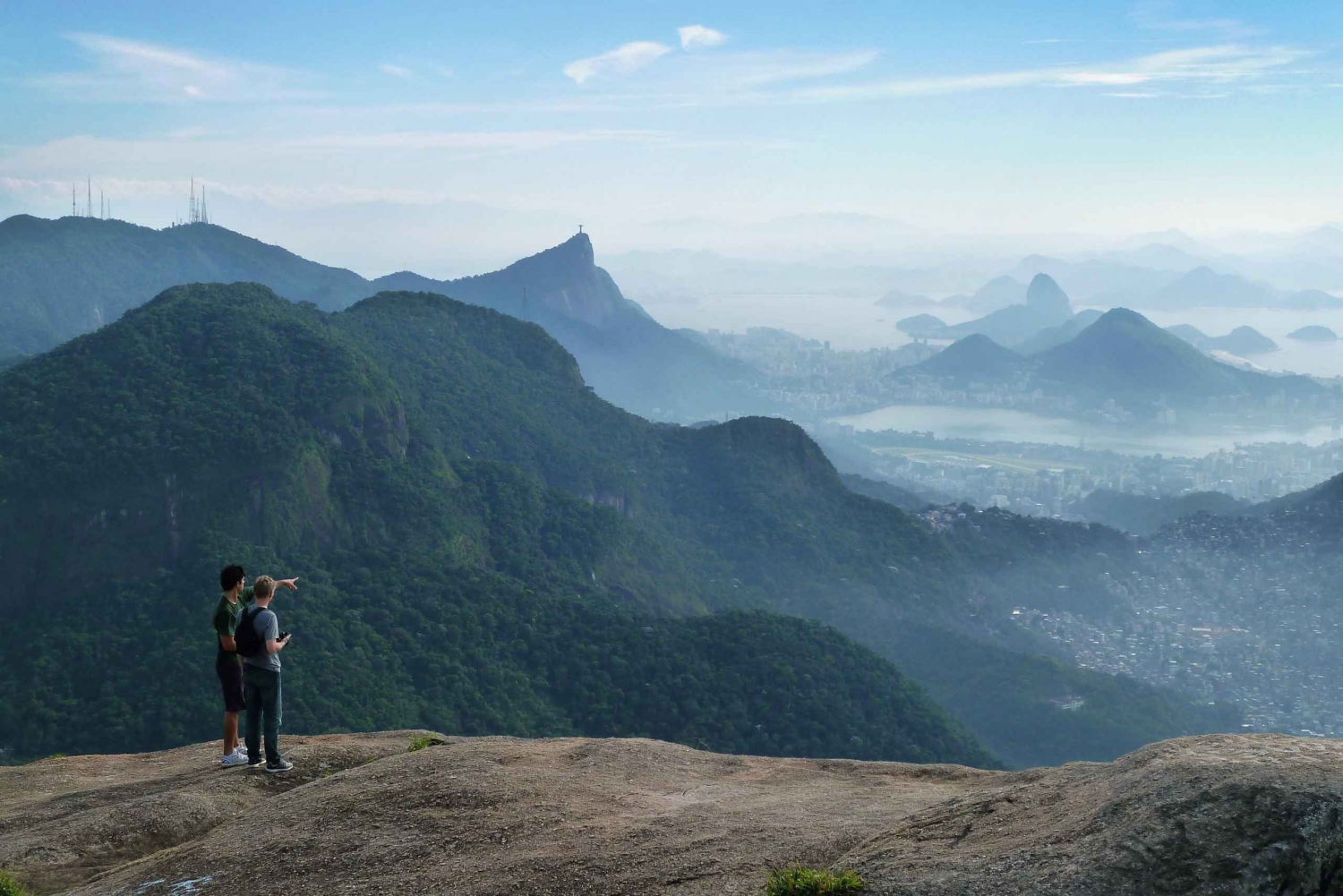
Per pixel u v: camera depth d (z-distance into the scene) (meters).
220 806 12.70
